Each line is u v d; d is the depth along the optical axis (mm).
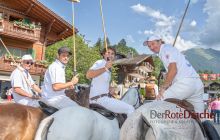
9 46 33125
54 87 5672
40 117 5121
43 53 35188
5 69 31672
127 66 49500
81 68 41844
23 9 33469
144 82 8578
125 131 4492
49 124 4555
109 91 6289
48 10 33469
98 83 5934
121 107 5730
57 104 5727
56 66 5766
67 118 4609
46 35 35250
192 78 4992
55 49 43562
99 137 4879
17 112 5000
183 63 5051
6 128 4852
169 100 4910
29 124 4984
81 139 4578
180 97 4969
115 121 5375
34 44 34562
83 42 44344
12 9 32875
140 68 50500
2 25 31328
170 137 4375
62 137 4480
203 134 4617
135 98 6441
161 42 5273
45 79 5875
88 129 4680
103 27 6633
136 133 4398
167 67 5094
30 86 7051
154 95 8062
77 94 6266
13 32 32062
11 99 25547
